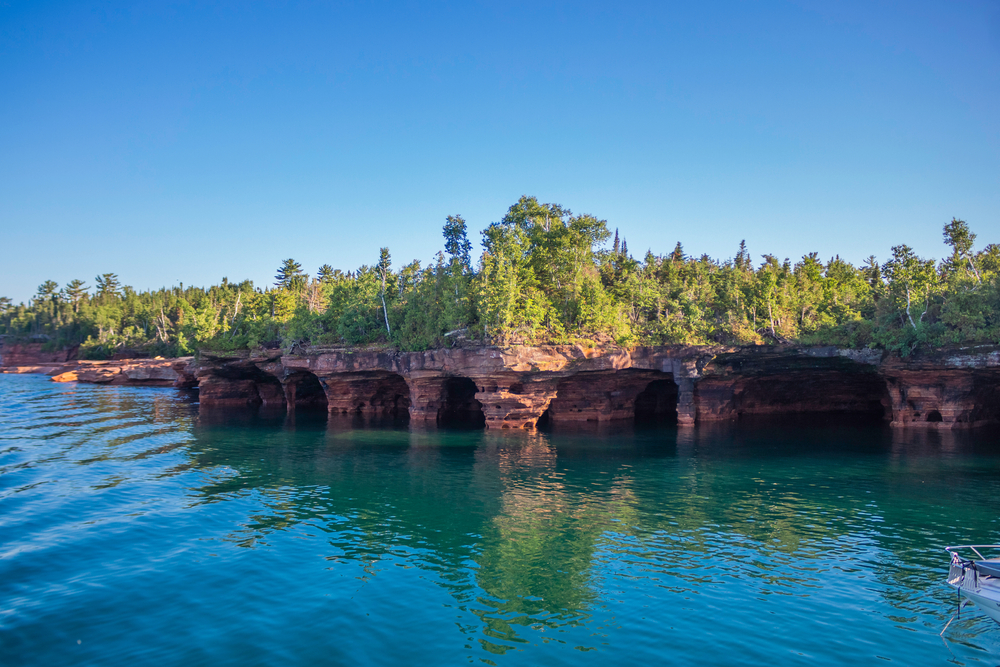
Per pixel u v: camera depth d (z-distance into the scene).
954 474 41.09
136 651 17.59
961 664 16.94
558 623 19.45
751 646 17.92
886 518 30.97
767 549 26.36
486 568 24.16
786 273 73.00
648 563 24.73
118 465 42.53
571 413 71.56
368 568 24.05
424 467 43.75
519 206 80.69
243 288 191.25
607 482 39.22
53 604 20.48
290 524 29.59
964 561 19.39
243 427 64.50
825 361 62.88
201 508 32.00
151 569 23.61
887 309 60.69
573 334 64.06
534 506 33.34
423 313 73.69
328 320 83.94
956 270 68.62
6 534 27.11
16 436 54.78
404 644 18.09
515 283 65.06
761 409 78.00
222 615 19.88
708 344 62.19
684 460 46.62
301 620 19.56
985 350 52.62
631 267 83.25
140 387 124.62
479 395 64.38
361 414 78.19
